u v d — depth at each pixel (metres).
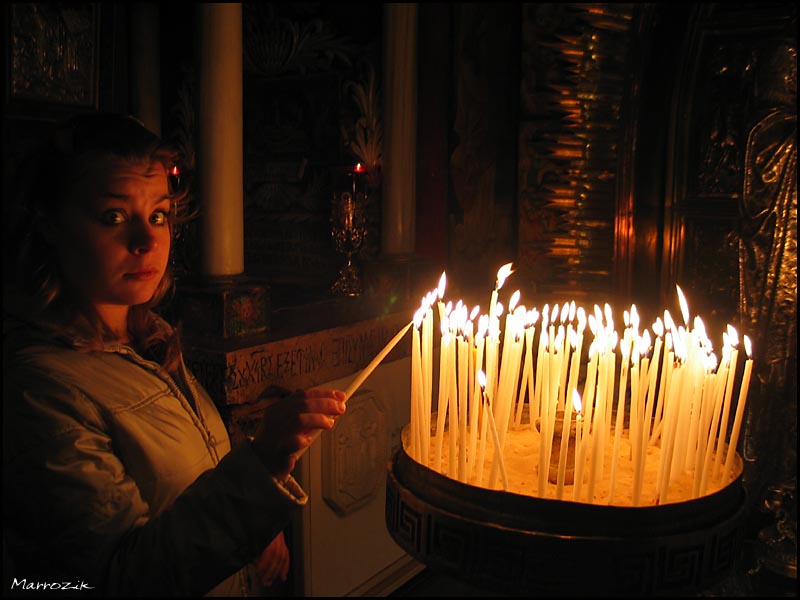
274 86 2.66
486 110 2.43
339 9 2.48
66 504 0.85
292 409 0.92
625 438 1.23
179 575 0.86
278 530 0.92
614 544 0.78
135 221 0.98
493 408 1.08
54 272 0.97
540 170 2.37
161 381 1.05
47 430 0.87
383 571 2.07
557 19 2.27
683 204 2.27
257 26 2.66
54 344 0.95
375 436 2.04
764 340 1.77
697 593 0.81
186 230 2.08
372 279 2.36
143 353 1.13
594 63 2.24
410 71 2.33
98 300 1.00
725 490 0.87
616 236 2.30
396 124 2.34
